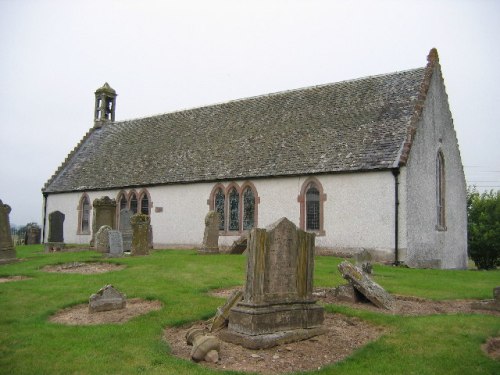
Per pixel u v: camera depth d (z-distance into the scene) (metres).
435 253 26.61
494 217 36.09
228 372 8.21
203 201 31.30
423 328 10.74
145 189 34.38
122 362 8.52
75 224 38.78
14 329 10.54
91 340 9.69
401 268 21.50
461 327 10.87
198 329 9.93
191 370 8.23
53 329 10.46
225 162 31.19
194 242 31.47
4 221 22.11
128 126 43.06
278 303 10.27
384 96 28.66
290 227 10.74
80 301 13.10
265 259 10.17
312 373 8.30
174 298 13.15
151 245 30.66
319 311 10.93
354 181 24.97
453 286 16.23
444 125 29.14
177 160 34.44
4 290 14.55
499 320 11.52
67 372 8.08
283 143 29.66
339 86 32.09
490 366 8.77
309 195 26.70
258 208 28.39
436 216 27.22
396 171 23.55
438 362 8.87
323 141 27.89
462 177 31.89
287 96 34.28
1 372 8.07
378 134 26.02
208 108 38.66
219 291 14.59
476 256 36.78
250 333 9.73
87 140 44.88
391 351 9.41
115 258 22.28
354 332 10.84
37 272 18.55
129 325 10.74
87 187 37.94
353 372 8.35
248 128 33.19
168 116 40.91
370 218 24.27
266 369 8.58
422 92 26.25
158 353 8.98
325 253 25.42
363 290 12.92
